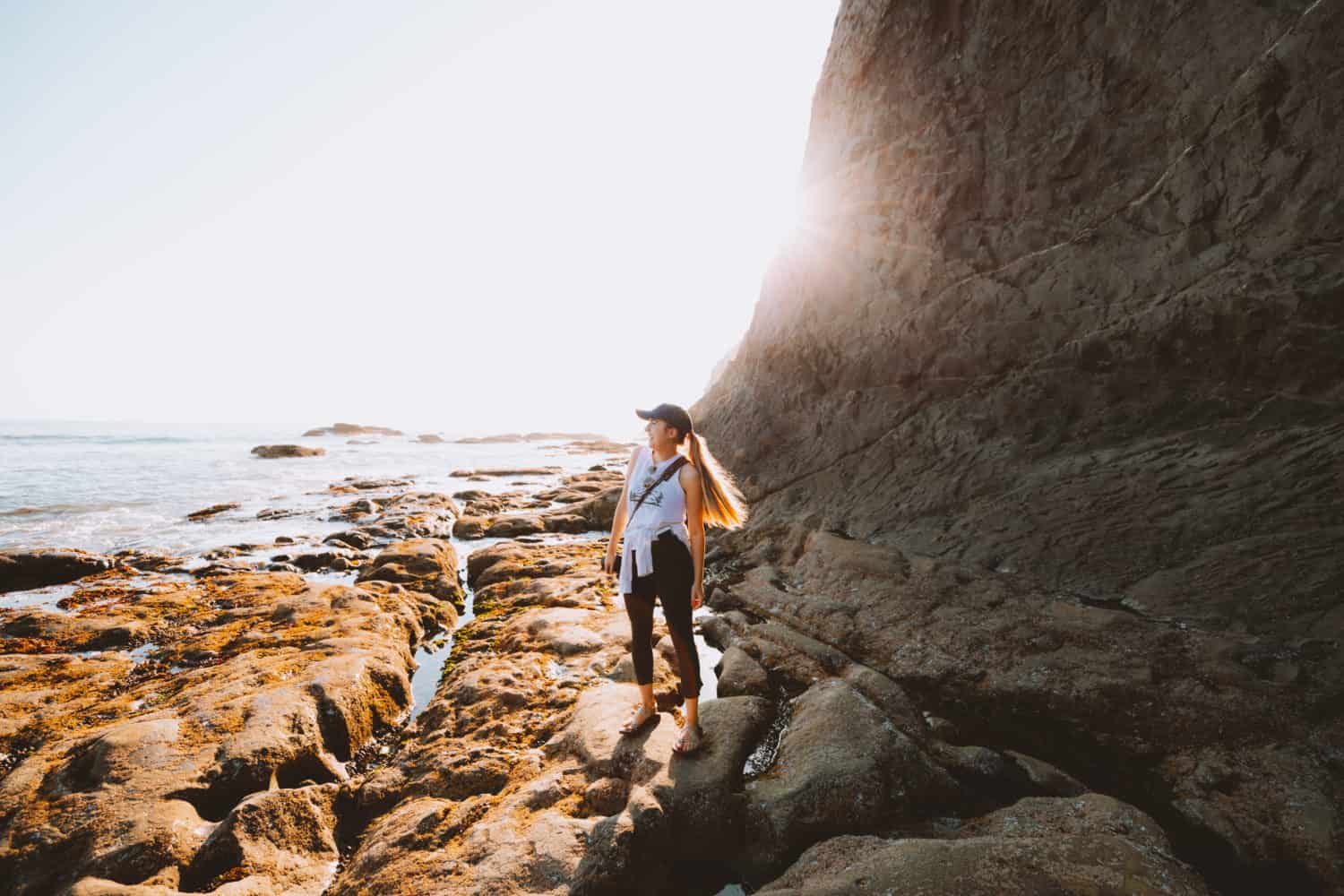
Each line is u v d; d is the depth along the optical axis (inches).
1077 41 282.4
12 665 204.2
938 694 167.3
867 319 361.7
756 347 454.9
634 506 138.2
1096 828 104.3
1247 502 190.1
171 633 235.5
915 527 263.6
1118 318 253.3
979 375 299.9
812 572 254.8
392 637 217.5
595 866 103.4
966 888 87.4
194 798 128.4
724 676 183.5
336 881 116.1
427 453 1422.2
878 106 367.2
